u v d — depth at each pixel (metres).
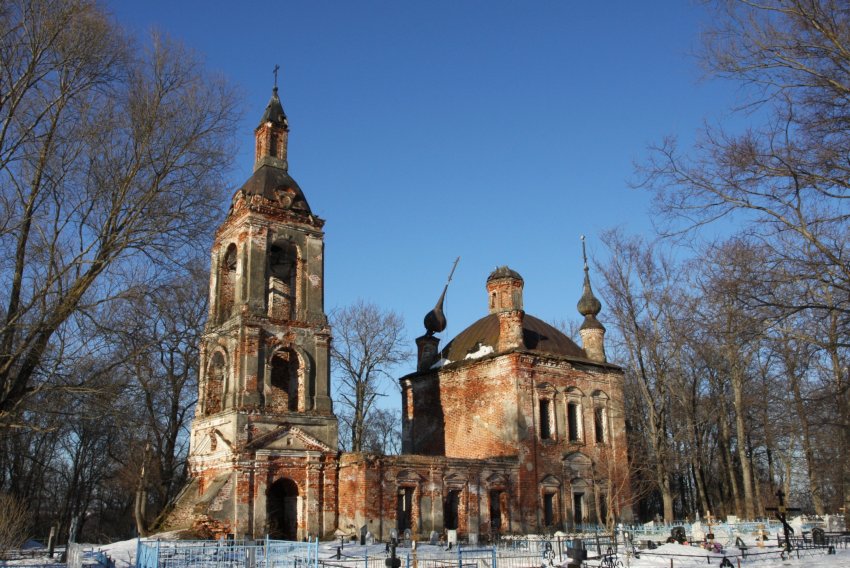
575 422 46.47
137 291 23.73
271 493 38.00
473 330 49.94
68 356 23.17
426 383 50.69
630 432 54.81
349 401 56.00
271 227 40.16
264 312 38.53
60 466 62.47
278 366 41.03
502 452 43.69
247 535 34.06
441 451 48.25
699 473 50.28
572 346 49.47
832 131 14.98
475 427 46.03
